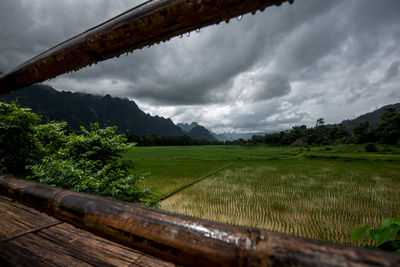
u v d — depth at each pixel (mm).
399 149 55062
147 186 14711
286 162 35406
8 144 5922
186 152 59375
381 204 10961
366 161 35781
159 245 366
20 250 1409
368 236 1006
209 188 14781
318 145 84375
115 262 1389
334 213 9539
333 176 20312
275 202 11305
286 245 271
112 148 6094
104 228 441
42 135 6930
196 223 377
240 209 10172
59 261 1332
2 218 1920
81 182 4074
